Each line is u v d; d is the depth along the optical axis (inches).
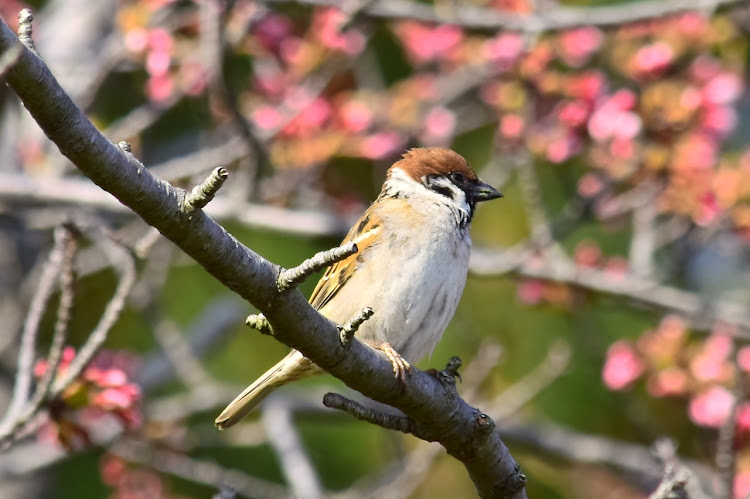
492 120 501.4
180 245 189.5
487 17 442.0
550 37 448.8
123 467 438.6
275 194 457.4
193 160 440.1
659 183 430.0
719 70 433.1
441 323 312.0
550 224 458.3
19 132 487.5
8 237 511.5
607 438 496.4
